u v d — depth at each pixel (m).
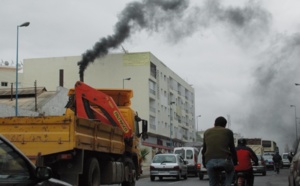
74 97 16.67
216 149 8.71
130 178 17.27
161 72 80.62
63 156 11.58
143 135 18.59
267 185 23.30
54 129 11.60
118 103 18.17
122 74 72.88
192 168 35.56
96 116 16.05
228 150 8.76
